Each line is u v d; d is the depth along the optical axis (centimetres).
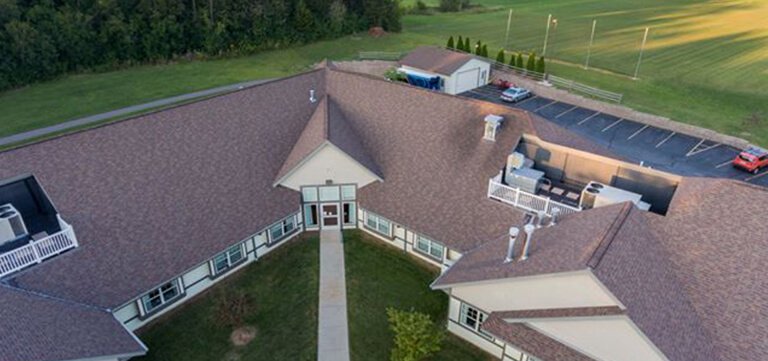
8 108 4881
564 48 8031
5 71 5369
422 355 2102
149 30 6481
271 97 3080
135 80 5850
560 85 6072
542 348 1888
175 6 6594
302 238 2978
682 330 1720
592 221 2080
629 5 11794
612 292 1675
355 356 2212
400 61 6359
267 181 2805
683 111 5294
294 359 2197
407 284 2639
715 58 7275
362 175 2867
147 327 2323
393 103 3094
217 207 2573
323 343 2275
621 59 7312
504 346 2128
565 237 2044
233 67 6538
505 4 12638
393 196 2806
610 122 5116
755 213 1931
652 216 2119
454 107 2928
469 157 2738
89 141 2334
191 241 2422
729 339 1723
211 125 2759
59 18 5769
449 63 5981
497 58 6519
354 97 3231
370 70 6644
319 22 7950
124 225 2273
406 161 2886
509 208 2492
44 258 2039
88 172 2275
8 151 2123
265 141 2909
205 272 2528
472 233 2505
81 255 2119
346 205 2980
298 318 2409
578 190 2655
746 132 4750
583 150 2706
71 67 6025
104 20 6219
